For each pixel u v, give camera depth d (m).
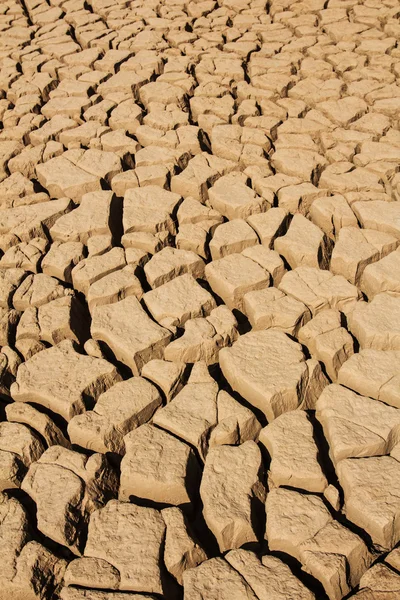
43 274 3.39
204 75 5.15
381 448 2.35
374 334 2.80
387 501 2.12
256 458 2.35
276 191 3.84
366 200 3.69
